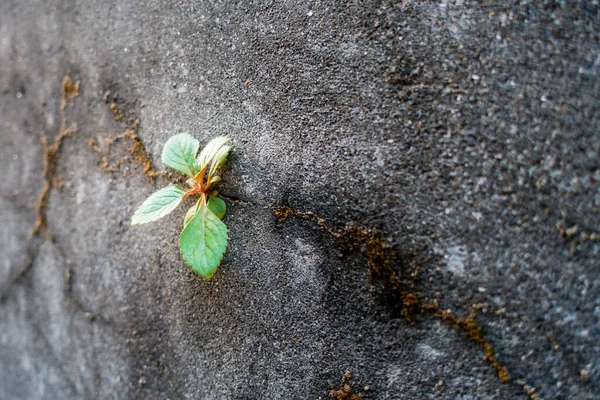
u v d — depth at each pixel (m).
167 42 0.30
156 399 0.31
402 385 0.26
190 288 0.30
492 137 0.25
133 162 0.31
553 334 0.24
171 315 0.30
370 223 0.26
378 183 0.26
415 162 0.26
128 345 0.32
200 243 0.27
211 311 0.29
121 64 0.31
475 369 0.25
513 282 0.25
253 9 0.28
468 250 0.25
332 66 0.27
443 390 0.25
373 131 0.26
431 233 0.26
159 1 0.30
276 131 0.28
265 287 0.28
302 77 0.27
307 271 0.27
